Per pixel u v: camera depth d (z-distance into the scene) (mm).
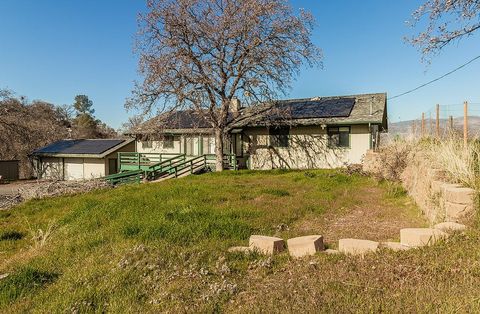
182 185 11891
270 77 17922
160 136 20234
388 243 4363
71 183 15016
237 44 17750
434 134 12328
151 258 4434
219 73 18359
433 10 8367
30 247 6398
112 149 26578
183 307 3252
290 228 6141
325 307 2840
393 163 11594
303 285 3328
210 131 21234
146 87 17328
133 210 7707
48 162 29109
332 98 23391
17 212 10125
